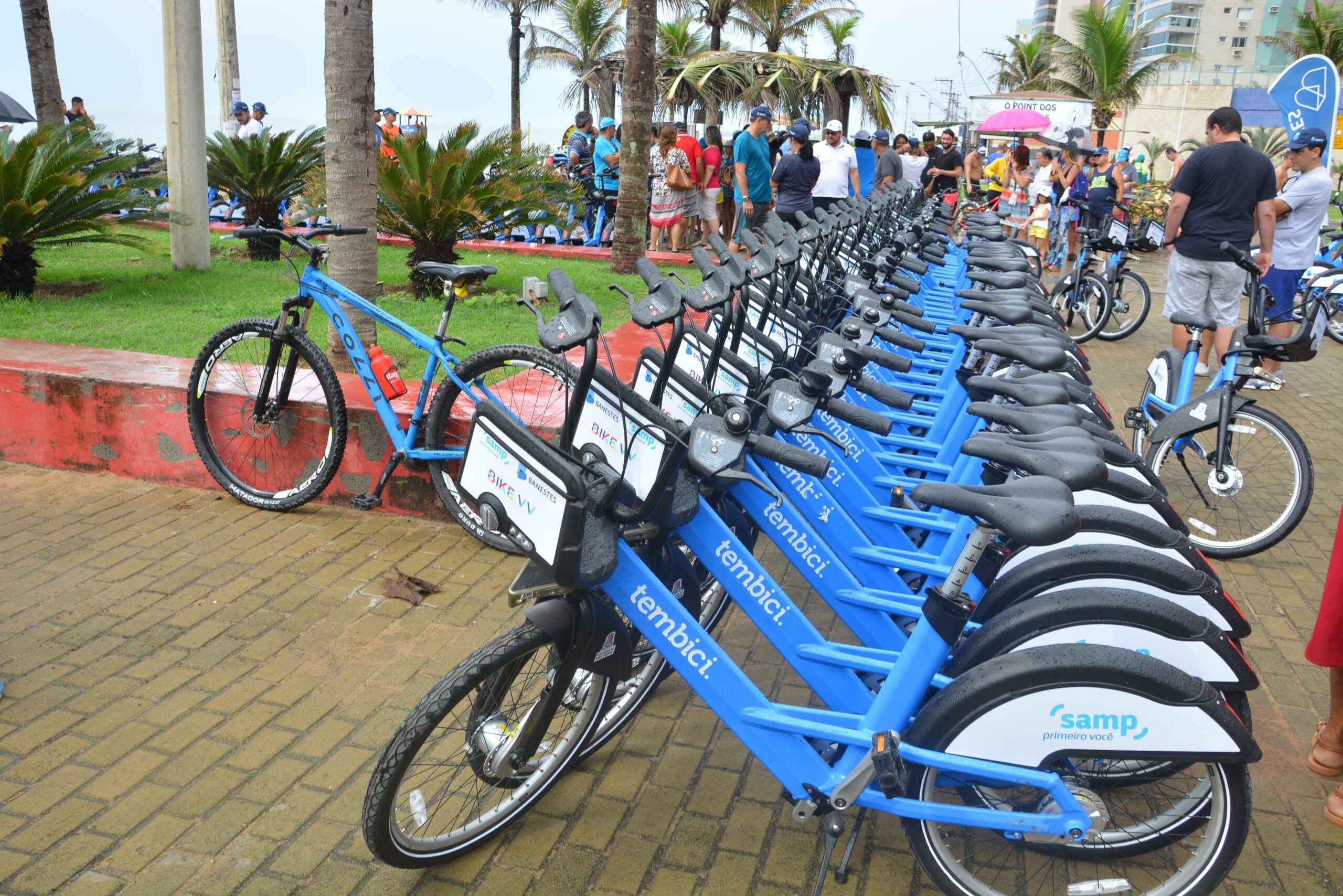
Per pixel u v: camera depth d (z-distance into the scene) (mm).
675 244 11219
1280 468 4227
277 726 2896
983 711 1998
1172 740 1959
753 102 19672
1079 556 2383
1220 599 2318
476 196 8234
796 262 3592
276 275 9492
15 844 2400
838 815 2158
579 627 2240
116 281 8805
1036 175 12844
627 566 2199
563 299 2096
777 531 2641
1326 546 4449
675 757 2834
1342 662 2643
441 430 4145
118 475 4742
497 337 6586
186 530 4207
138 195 8828
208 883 2301
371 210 5496
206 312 7469
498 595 3727
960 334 3168
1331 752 2793
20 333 6445
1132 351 8461
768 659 3391
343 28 5309
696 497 2332
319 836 2465
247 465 4484
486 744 2311
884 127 20734
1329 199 6926
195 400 4410
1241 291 6305
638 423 2311
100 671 3154
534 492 2096
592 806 2615
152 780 2650
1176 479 4766
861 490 2939
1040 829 2020
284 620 3504
